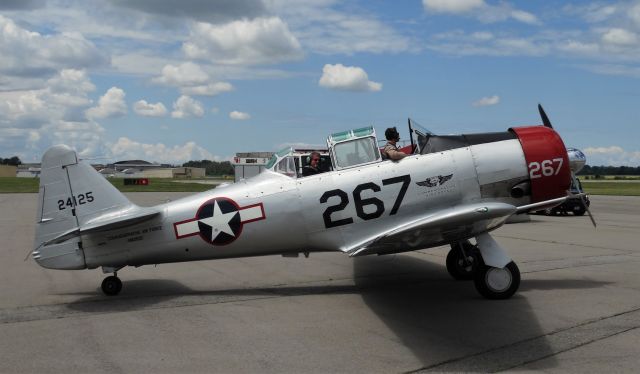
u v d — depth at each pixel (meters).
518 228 14.73
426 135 7.12
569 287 6.95
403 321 5.49
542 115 7.50
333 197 6.75
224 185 7.24
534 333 5.01
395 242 5.91
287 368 4.20
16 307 6.23
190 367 4.23
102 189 6.86
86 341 4.92
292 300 6.52
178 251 6.84
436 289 7.01
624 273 7.91
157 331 5.23
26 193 36.03
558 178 6.93
